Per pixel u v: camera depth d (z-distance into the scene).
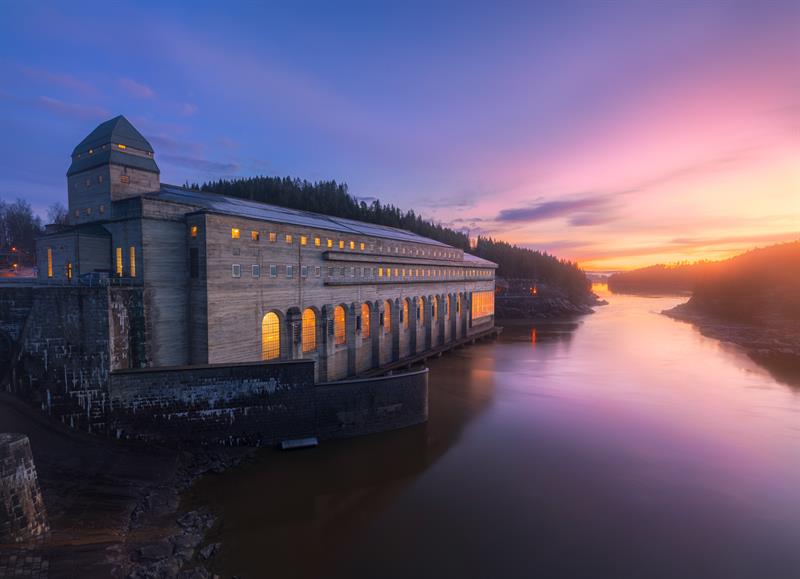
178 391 33.72
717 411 51.44
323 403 38.91
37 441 28.41
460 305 102.31
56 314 30.89
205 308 39.84
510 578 22.53
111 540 22.42
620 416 49.22
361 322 62.88
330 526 26.97
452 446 39.88
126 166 42.06
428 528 27.06
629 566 23.67
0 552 18.91
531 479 33.81
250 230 44.12
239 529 26.27
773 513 29.36
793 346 96.75
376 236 69.12
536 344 104.19
